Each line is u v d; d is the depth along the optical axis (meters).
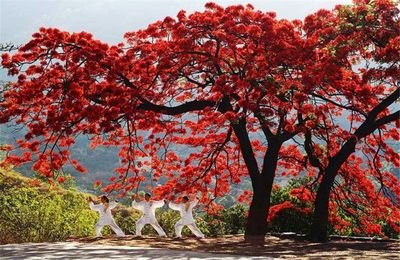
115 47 19.84
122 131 23.05
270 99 19.55
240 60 20.52
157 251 15.27
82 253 14.61
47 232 20.69
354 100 22.12
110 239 19.05
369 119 20.44
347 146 20.44
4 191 22.33
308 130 21.20
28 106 19.62
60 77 19.28
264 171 20.94
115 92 18.70
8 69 19.14
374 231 23.02
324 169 21.95
